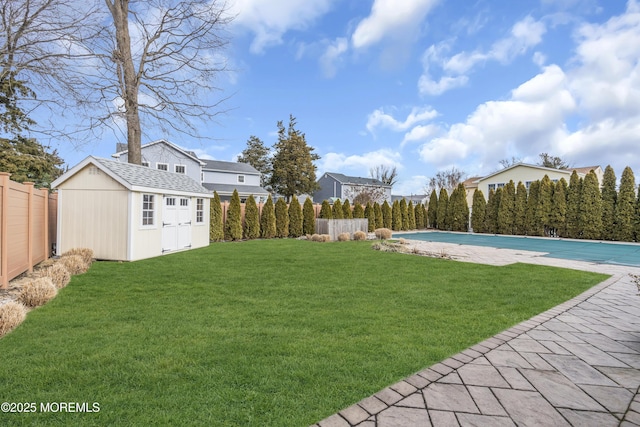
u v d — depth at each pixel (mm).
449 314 4051
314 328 3502
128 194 8305
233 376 2441
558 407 2125
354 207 20266
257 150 41938
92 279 6012
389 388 2316
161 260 8422
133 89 11820
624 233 15086
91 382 2367
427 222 24078
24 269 6523
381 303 4516
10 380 2391
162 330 3416
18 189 6145
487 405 2133
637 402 2191
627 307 4445
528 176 23266
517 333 3443
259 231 16328
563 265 8305
